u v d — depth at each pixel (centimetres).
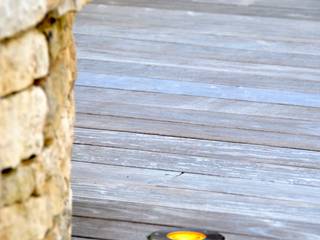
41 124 251
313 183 387
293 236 338
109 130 440
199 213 353
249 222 348
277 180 388
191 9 652
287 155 415
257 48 573
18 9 226
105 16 633
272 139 434
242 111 470
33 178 251
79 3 269
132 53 560
